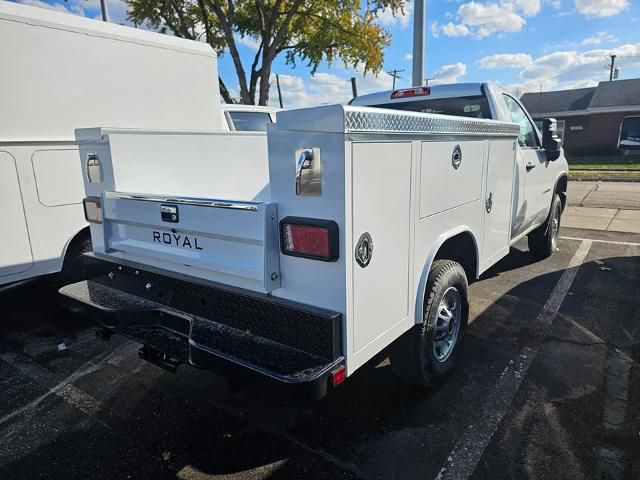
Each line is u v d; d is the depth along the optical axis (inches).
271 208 78.4
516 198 164.7
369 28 641.6
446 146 103.1
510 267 223.9
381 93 194.2
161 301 103.3
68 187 162.4
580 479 88.7
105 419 112.7
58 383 130.2
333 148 71.4
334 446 100.3
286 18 546.0
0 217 146.9
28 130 153.4
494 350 139.9
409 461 95.0
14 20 148.0
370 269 81.2
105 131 109.3
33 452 101.2
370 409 112.5
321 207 74.7
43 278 159.0
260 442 102.4
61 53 160.9
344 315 76.5
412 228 93.3
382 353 130.4
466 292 122.2
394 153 83.6
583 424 104.9
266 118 274.8
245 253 84.0
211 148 141.0
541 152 194.9
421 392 118.6
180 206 92.6
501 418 107.8
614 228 311.9
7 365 141.2
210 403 118.3
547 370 128.3
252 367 75.7
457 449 97.9
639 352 138.0
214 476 92.7
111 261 113.8
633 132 1076.5
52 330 166.1
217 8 516.1
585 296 183.3
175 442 103.5
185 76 207.6
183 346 92.8
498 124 131.6
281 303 81.3
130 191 115.2
